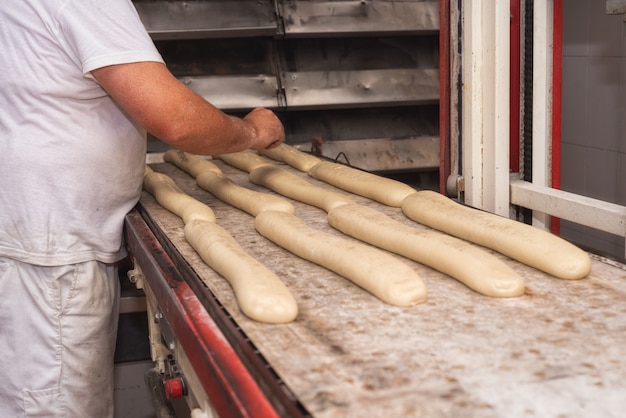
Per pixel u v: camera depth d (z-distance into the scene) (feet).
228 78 10.02
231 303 4.12
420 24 10.34
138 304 8.67
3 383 6.44
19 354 6.32
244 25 9.84
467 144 6.51
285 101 10.04
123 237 6.60
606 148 9.46
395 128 10.80
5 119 5.79
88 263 6.19
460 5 6.51
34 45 5.49
